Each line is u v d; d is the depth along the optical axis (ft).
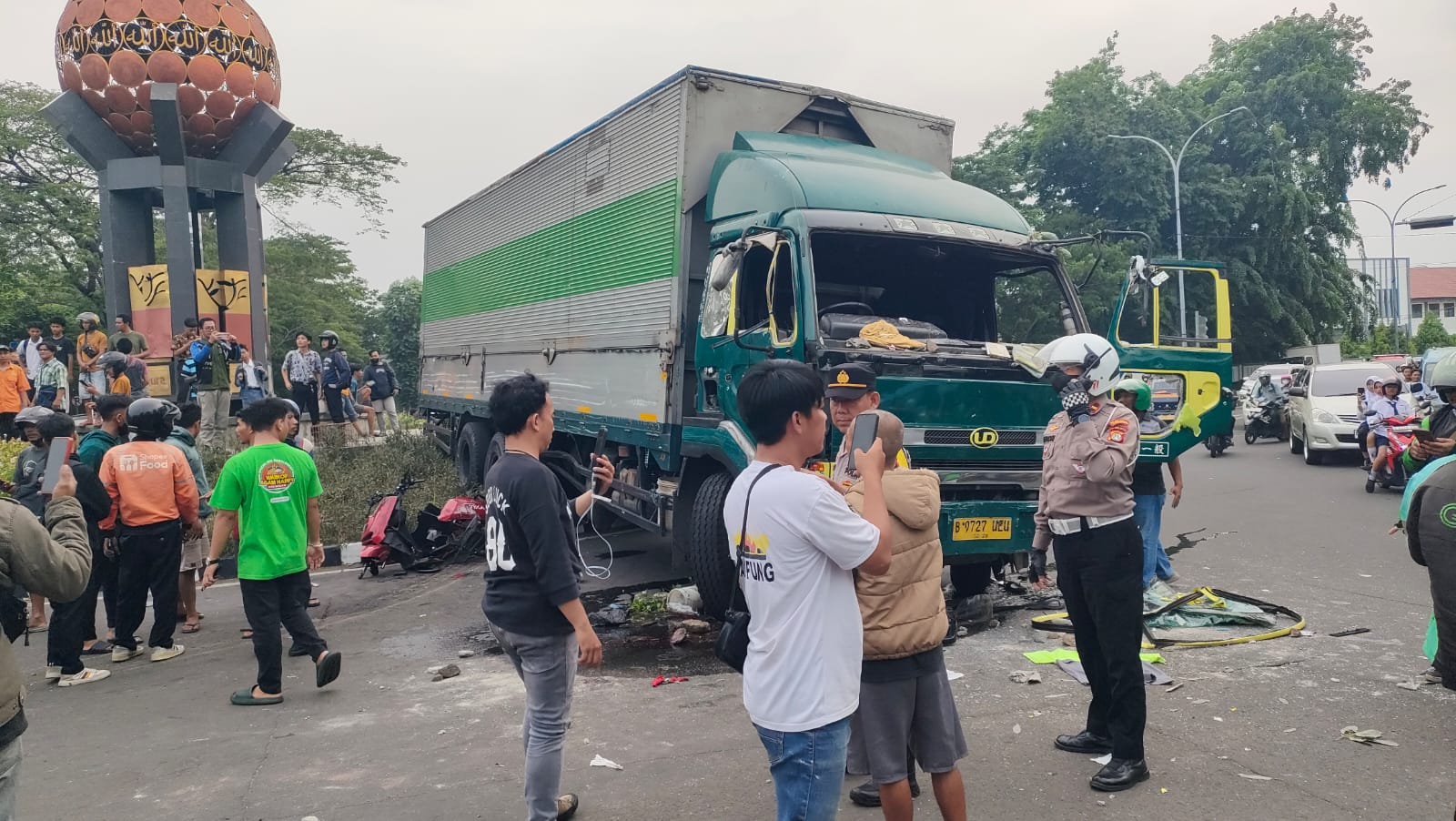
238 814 13.08
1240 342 107.65
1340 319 109.91
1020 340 23.27
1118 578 12.65
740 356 21.40
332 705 17.76
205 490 25.03
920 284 23.47
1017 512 20.22
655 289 24.90
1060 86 100.63
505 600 11.49
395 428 59.47
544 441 12.09
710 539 21.93
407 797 13.37
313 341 112.37
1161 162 98.58
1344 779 12.59
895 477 10.22
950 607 22.58
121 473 21.31
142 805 13.55
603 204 28.32
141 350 47.83
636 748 14.78
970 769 13.43
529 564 11.39
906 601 10.03
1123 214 100.68
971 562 20.84
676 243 24.03
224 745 15.84
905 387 19.12
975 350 20.70
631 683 18.37
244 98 55.01
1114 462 12.46
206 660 21.54
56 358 49.06
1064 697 16.31
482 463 40.04
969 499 20.21
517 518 11.30
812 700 8.23
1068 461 12.99
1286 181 101.65
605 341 27.86
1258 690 16.20
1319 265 106.32
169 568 21.66
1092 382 13.17
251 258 56.75
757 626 8.53
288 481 18.15
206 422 46.57
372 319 162.61
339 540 34.91
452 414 46.42
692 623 22.15
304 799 13.47
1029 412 20.52
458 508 32.58
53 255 95.30
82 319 47.47
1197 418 21.95
